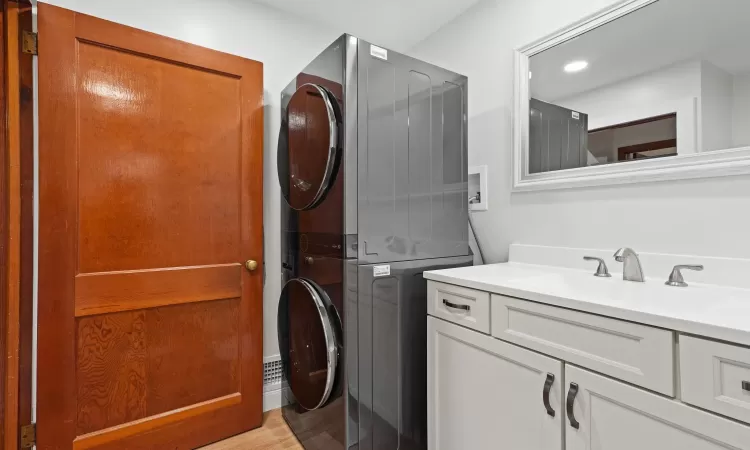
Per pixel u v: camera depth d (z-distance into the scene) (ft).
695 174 3.82
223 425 5.74
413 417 4.88
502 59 6.04
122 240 5.01
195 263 5.56
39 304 4.45
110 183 4.93
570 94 5.02
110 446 4.86
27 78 4.58
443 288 4.50
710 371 2.30
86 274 4.75
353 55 4.39
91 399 4.78
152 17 5.69
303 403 5.20
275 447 5.51
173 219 5.39
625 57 4.44
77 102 4.70
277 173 6.78
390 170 4.74
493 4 6.21
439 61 7.38
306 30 7.17
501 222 6.01
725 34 3.67
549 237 5.31
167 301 5.30
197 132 5.60
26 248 4.60
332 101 4.54
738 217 3.59
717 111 3.70
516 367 3.55
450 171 5.45
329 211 4.63
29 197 4.62
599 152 4.69
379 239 4.61
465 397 4.14
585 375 2.97
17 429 4.51
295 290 5.44
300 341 5.27
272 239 6.75
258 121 6.15
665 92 4.09
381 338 4.61
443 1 6.49
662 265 4.07
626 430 2.72
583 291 3.59
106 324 4.89
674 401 2.46
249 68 6.07
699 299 3.13
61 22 4.59
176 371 5.40
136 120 5.11
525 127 5.60
